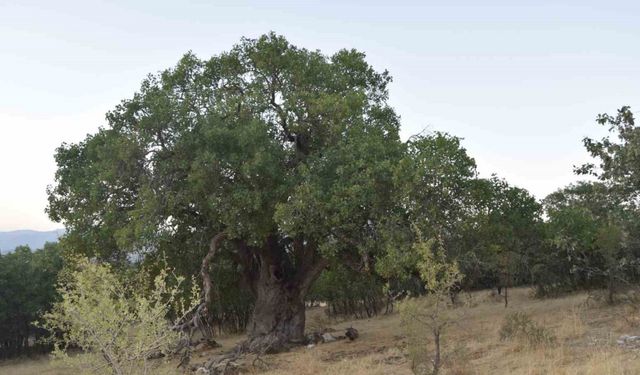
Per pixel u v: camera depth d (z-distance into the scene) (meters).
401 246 16.88
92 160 20.48
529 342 14.02
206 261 19.41
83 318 8.10
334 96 19.58
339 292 36.94
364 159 18.11
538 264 31.92
